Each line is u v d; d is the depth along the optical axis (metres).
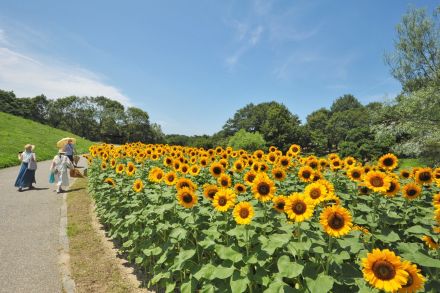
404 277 2.78
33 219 9.86
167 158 9.28
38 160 26.83
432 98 20.92
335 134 96.56
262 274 4.03
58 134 46.88
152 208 5.98
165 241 5.85
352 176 6.80
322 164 9.64
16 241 7.97
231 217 5.12
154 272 5.66
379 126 23.12
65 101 101.69
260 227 4.54
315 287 3.27
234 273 4.09
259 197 4.74
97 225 9.30
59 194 13.58
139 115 94.81
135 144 17.12
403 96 22.78
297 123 82.44
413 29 23.33
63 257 7.07
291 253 4.02
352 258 4.23
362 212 5.91
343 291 3.60
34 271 6.39
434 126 21.03
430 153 20.81
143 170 9.91
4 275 6.20
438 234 4.13
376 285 2.84
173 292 5.47
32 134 39.31
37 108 109.31
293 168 8.84
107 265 6.71
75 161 19.23
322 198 4.07
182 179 5.84
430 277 3.90
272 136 70.94
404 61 23.80
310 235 3.92
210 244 4.56
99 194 9.81
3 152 25.23
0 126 38.12
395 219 4.55
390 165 7.15
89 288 5.77
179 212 5.37
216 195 4.85
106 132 93.56
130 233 7.27
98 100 108.06
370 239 4.64
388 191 4.72
